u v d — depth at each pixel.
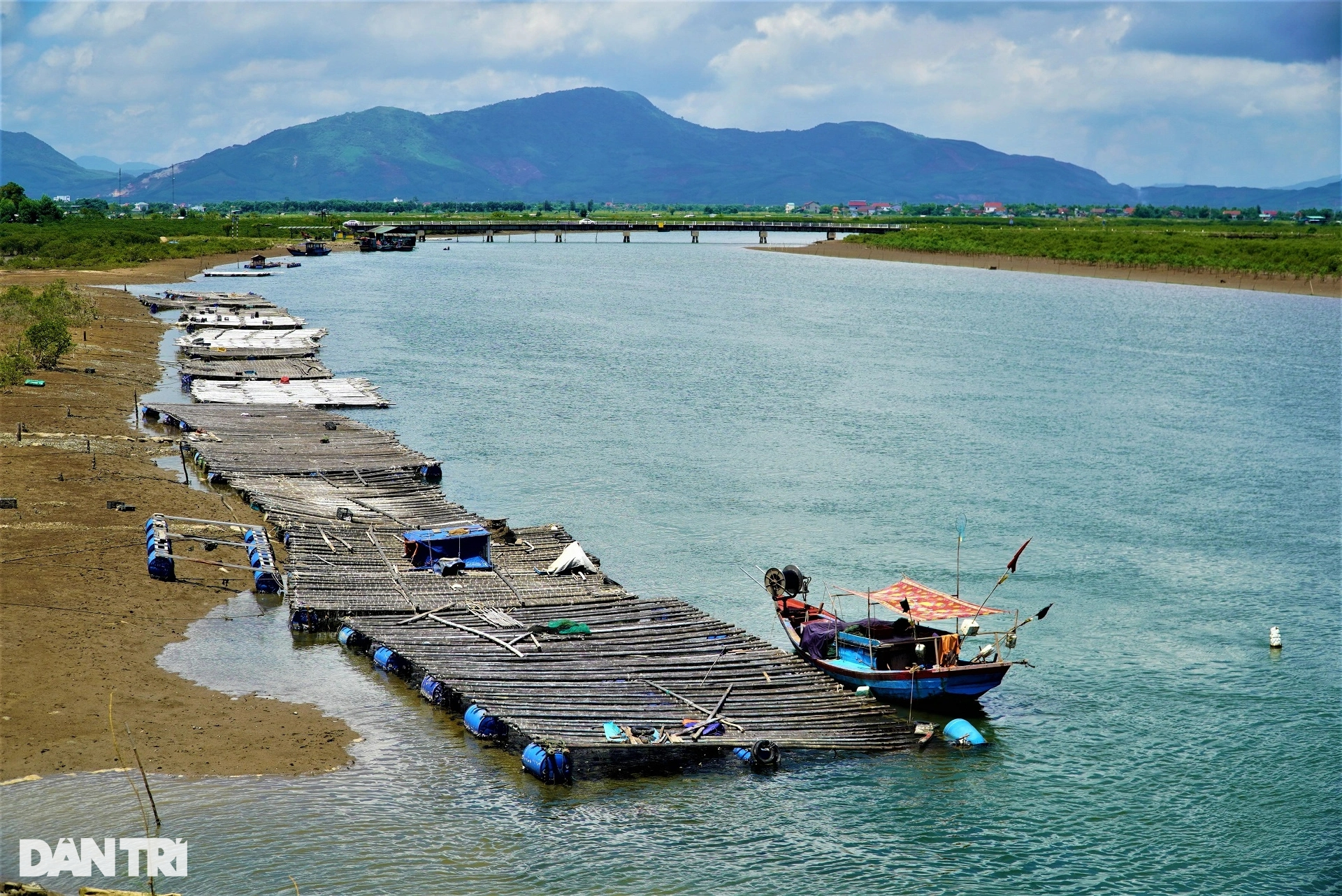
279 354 93.00
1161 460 65.94
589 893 24.88
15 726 29.16
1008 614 42.66
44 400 69.19
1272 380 94.69
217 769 28.42
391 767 29.44
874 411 78.50
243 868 24.77
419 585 40.78
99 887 23.61
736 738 30.64
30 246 176.62
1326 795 30.45
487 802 28.17
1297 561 48.84
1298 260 183.38
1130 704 35.75
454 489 56.66
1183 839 28.30
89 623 35.91
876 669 35.56
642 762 30.75
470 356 99.00
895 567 46.88
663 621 38.75
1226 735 33.81
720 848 26.97
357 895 24.20
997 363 100.94
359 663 35.84
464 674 33.38
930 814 28.94
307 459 58.09
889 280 185.25
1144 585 45.78
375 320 122.19
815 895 25.34
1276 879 26.73
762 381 89.44
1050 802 29.78
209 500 51.03
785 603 39.69
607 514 53.22
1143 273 193.75
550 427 71.38
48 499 47.97
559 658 35.00
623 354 101.81
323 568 41.75
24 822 25.56
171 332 105.25
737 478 59.91
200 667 34.28
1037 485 59.84
